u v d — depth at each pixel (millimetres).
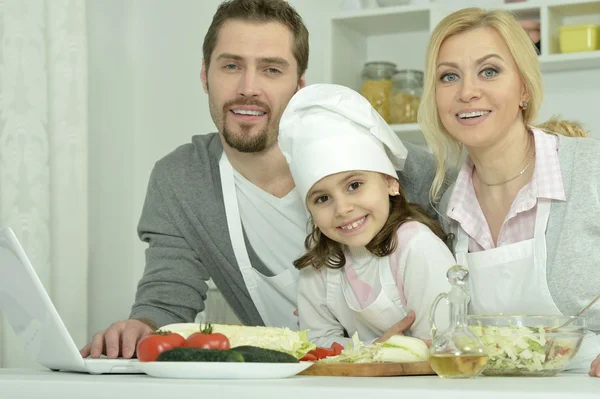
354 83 3619
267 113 2201
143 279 2320
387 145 1853
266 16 2201
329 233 1856
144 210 2395
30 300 1399
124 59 4059
